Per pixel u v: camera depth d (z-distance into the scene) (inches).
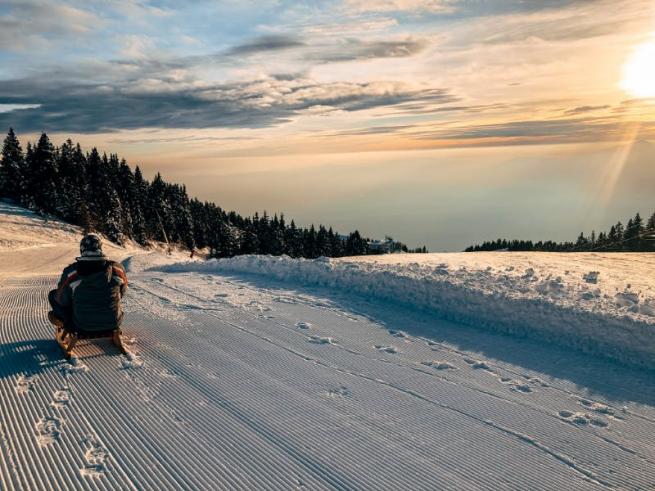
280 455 148.9
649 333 227.8
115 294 221.5
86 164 3464.6
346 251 3698.3
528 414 178.1
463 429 166.9
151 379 202.1
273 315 296.4
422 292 320.2
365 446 155.2
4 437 154.3
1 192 2790.4
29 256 1290.6
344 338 257.3
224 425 166.2
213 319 287.0
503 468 144.4
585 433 165.5
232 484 133.4
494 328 272.2
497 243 3969.0
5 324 269.9
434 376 210.7
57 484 131.1
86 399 182.7
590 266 556.4
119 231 2822.3
